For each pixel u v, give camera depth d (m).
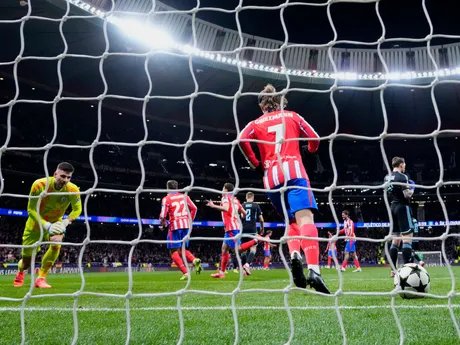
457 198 34.44
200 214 35.09
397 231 7.14
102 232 31.64
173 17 21.05
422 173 34.66
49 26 19.03
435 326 2.69
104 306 3.91
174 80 25.00
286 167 3.97
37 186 5.59
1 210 26.89
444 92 26.33
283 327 2.68
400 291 2.06
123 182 32.03
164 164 33.19
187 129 32.00
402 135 2.46
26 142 27.83
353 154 36.31
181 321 2.10
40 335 2.56
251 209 9.91
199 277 10.03
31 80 23.97
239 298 4.38
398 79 23.88
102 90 26.00
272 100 4.34
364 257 34.25
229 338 2.40
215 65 22.50
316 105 28.61
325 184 35.12
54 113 2.75
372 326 2.69
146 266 26.34
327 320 2.92
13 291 5.77
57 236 5.55
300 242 4.06
